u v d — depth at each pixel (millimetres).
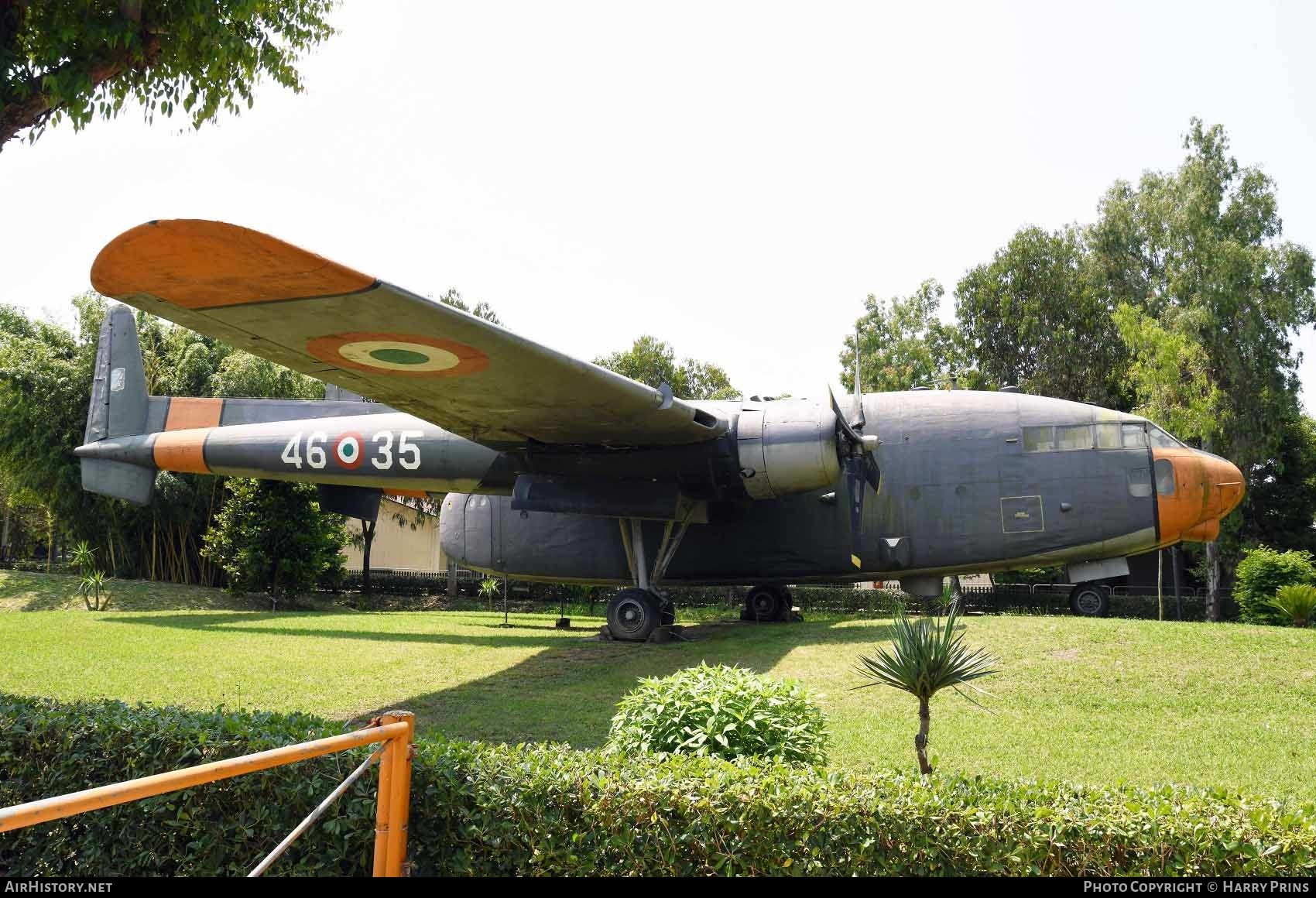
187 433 16828
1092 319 31094
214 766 2637
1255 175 28031
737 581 15211
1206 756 7055
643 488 13250
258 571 22844
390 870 3744
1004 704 8688
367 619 18688
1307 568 16781
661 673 10672
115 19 8836
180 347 28156
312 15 10977
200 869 4367
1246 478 27141
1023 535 13602
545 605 28281
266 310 7594
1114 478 13414
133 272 6582
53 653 12016
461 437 13047
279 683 10281
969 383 32000
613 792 3947
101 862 4590
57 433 25688
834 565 14453
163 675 10555
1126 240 31594
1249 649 9641
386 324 8023
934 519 13922
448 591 29641
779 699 5723
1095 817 3578
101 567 26672
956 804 3701
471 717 8711
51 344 27078
